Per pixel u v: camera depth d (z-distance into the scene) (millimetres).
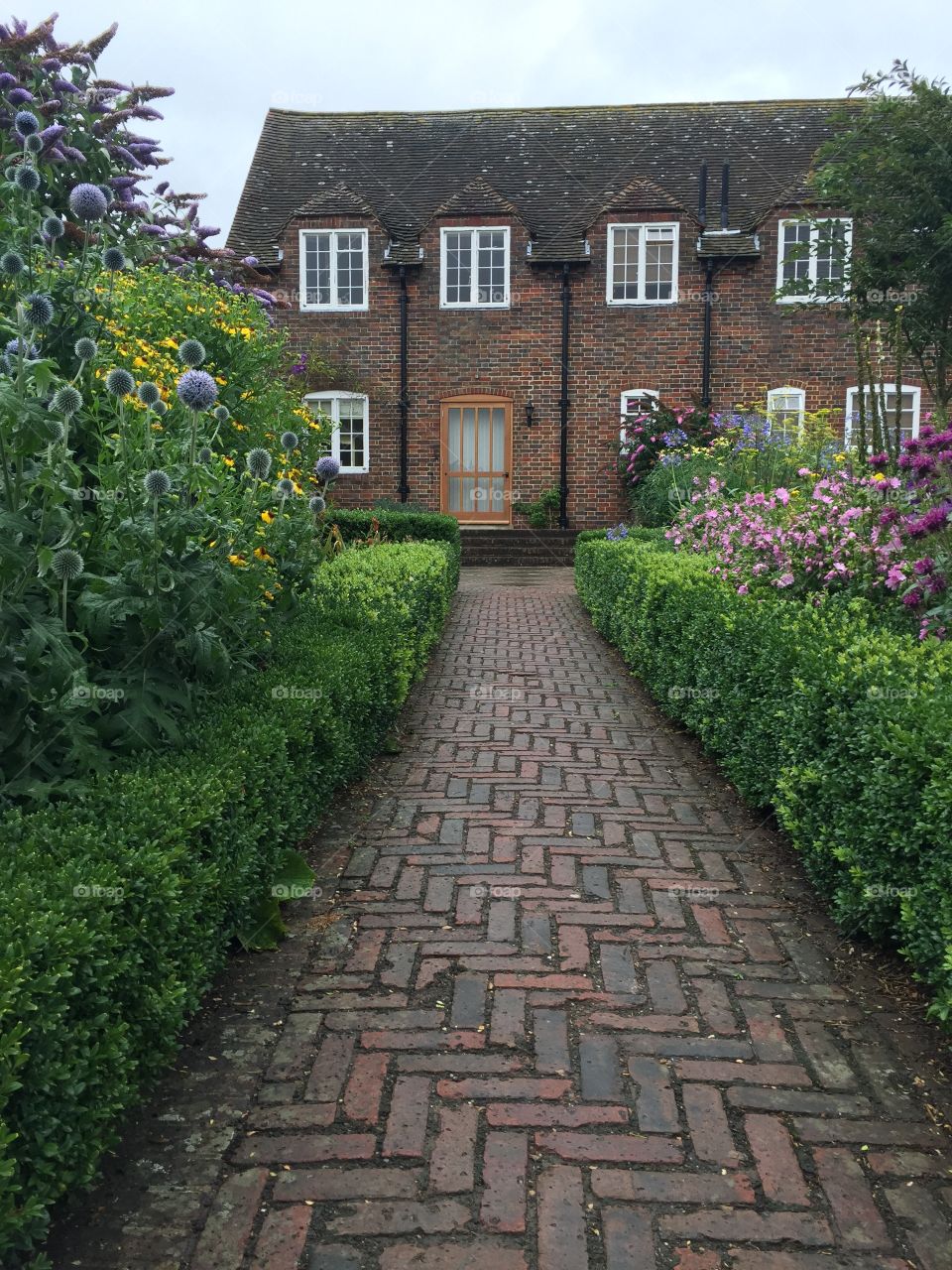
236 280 9391
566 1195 2227
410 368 18125
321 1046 2795
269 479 5559
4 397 2545
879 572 5613
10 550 2590
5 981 1812
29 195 3705
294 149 20109
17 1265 1958
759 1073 2686
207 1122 2463
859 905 3293
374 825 4555
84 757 2812
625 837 4434
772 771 4316
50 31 6203
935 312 7410
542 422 18000
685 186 18562
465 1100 2553
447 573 10680
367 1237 2102
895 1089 2621
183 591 3154
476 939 3443
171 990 2434
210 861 2844
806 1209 2191
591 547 11203
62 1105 1979
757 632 4680
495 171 19344
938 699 3174
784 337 17312
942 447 5234
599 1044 2812
